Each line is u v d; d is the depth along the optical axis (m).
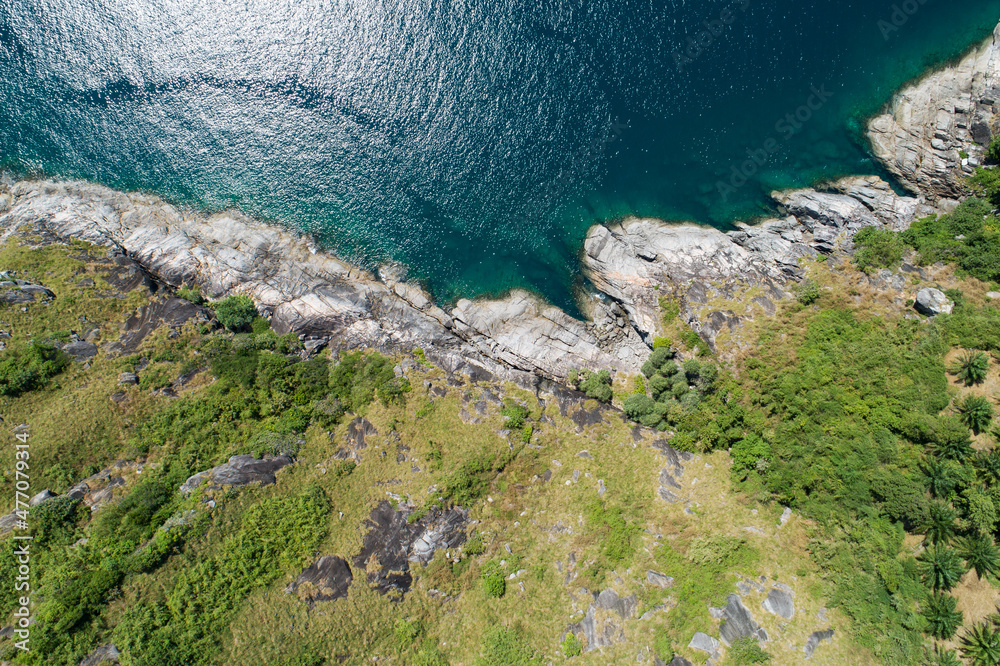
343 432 47.22
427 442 46.78
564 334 55.44
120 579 37.19
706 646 39.34
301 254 56.44
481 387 50.84
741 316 51.88
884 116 55.59
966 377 43.28
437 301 56.78
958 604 38.84
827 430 44.91
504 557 43.53
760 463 45.56
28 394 43.62
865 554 40.97
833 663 38.22
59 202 55.53
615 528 44.22
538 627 41.03
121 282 51.38
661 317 53.91
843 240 53.03
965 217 49.75
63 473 41.09
